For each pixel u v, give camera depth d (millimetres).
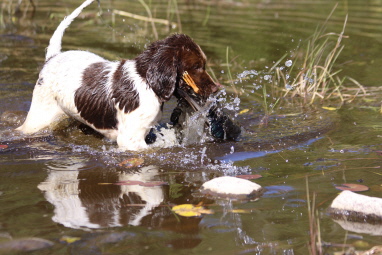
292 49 17938
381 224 7078
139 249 6297
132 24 21328
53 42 11805
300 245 6457
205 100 10430
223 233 6750
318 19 22766
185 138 10812
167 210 7445
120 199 7852
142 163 9570
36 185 8406
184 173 9070
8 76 14812
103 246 6352
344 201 7477
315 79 14320
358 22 22266
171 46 9984
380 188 8195
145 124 10227
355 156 9750
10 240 6469
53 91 11117
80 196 7953
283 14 24125
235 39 19266
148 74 9992
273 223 7047
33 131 11188
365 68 16266
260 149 10328
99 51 17141
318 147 10367
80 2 25281
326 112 12773
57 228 6820
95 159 9797
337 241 6582
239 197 7914
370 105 13234
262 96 14055
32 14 22500
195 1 27344
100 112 10625
